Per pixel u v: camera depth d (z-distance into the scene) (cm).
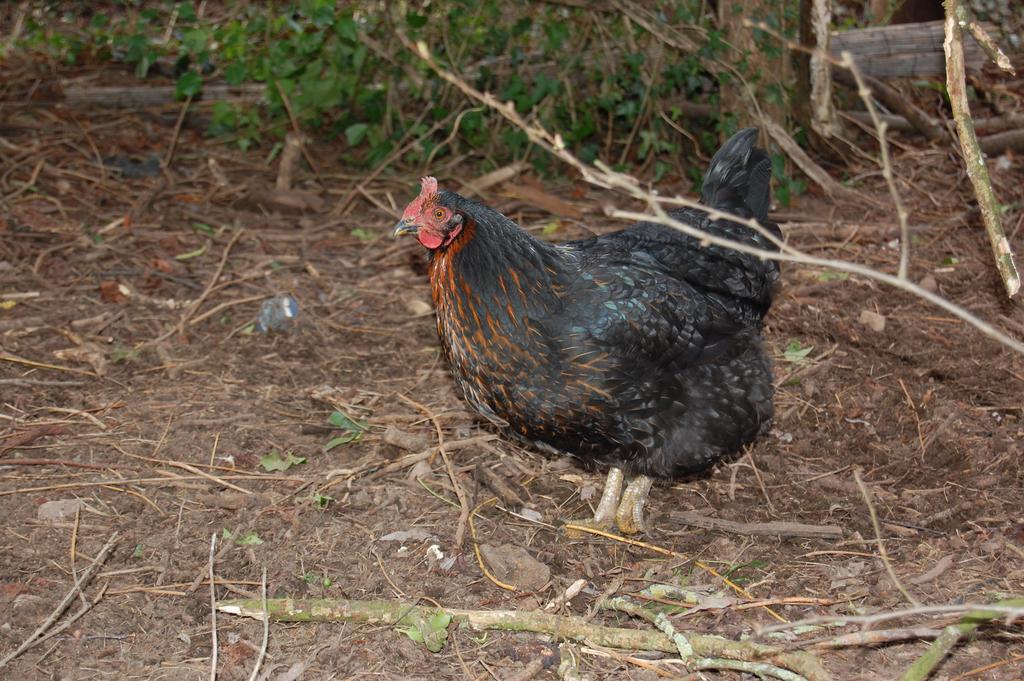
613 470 463
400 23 819
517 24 840
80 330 607
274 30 848
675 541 450
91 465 479
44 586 401
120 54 993
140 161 840
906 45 855
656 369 419
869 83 838
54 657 365
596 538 450
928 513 459
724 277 457
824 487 486
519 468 499
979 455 494
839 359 589
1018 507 454
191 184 809
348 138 825
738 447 452
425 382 571
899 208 252
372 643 376
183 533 438
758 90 787
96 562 410
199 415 527
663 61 837
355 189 800
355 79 837
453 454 506
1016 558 413
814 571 420
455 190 805
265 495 462
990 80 910
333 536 439
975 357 580
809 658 341
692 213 484
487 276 397
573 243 473
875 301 643
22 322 603
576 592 405
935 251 706
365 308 648
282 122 870
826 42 793
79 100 927
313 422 530
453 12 821
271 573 414
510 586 410
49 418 521
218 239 726
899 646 367
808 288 659
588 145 851
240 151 872
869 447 511
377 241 734
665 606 399
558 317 401
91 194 776
